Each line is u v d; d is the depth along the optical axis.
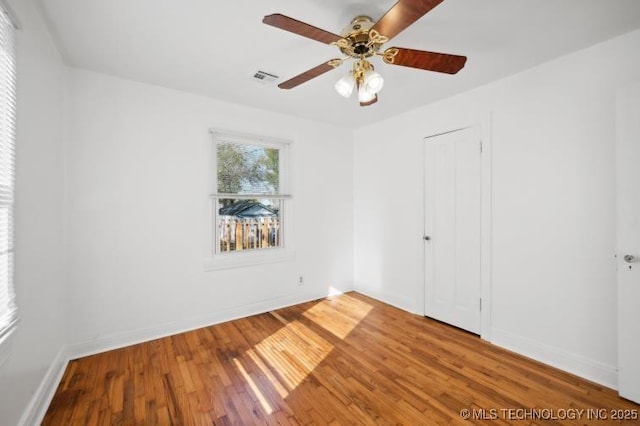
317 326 2.85
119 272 2.42
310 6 1.54
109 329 2.38
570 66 2.04
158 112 2.59
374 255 3.71
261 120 3.18
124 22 1.69
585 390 1.86
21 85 1.46
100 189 2.34
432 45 1.91
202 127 2.81
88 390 1.85
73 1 1.51
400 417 1.63
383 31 1.39
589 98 1.96
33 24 1.58
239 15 1.62
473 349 2.39
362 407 1.71
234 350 2.37
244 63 2.17
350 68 2.23
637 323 1.72
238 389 1.87
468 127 2.68
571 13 1.59
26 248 1.52
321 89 2.65
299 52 2.02
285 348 2.41
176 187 2.68
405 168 3.29
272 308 3.29
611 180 1.88
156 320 2.59
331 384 1.93
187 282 2.74
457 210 2.79
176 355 2.29
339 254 3.87
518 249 2.34
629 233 1.74
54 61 1.93
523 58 2.09
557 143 2.11
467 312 2.72
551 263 2.15
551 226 2.15
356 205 3.97
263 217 3.31
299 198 3.50
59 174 2.06
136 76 2.40
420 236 3.13
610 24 1.70
